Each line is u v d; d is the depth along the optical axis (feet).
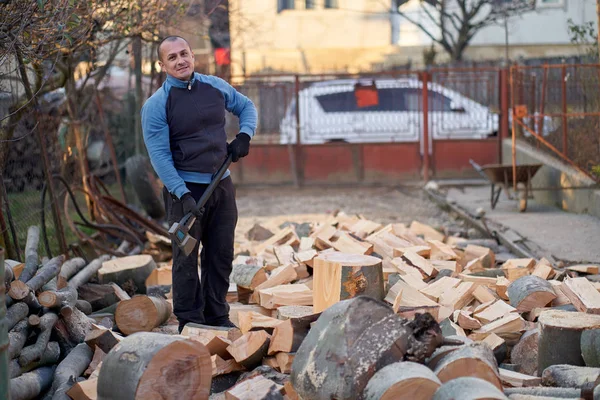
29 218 24.99
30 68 21.21
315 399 11.68
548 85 39.86
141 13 24.75
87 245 25.67
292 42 82.53
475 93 45.96
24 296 15.17
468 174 44.86
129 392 11.32
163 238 26.91
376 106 45.65
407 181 45.34
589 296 16.25
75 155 30.76
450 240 27.22
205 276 16.88
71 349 15.88
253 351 14.14
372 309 11.94
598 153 32.86
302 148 45.52
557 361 13.74
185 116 15.70
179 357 11.56
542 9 79.92
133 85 42.96
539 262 21.88
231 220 16.65
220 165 16.19
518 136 42.19
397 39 83.05
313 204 39.99
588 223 29.37
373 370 11.48
